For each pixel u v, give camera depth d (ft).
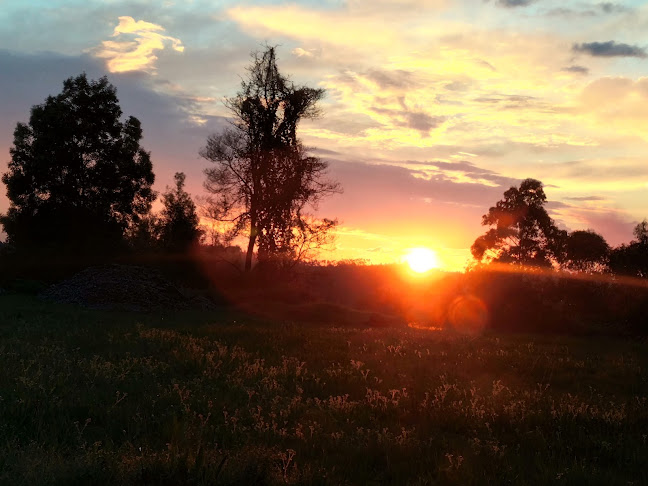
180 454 20.21
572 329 129.59
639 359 64.95
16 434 22.38
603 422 31.01
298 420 28.02
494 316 136.56
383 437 24.89
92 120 183.21
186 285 161.79
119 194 186.80
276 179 166.09
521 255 207.41
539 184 211.00
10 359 37.45
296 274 170.19
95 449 20.44
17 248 171.22
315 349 54.44
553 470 21.80
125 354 44.34
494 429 28.81
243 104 168.96
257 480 18.61
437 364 49.52
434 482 19.99
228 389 34.01
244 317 112.57
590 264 199.00
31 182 175.11
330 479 19.66
